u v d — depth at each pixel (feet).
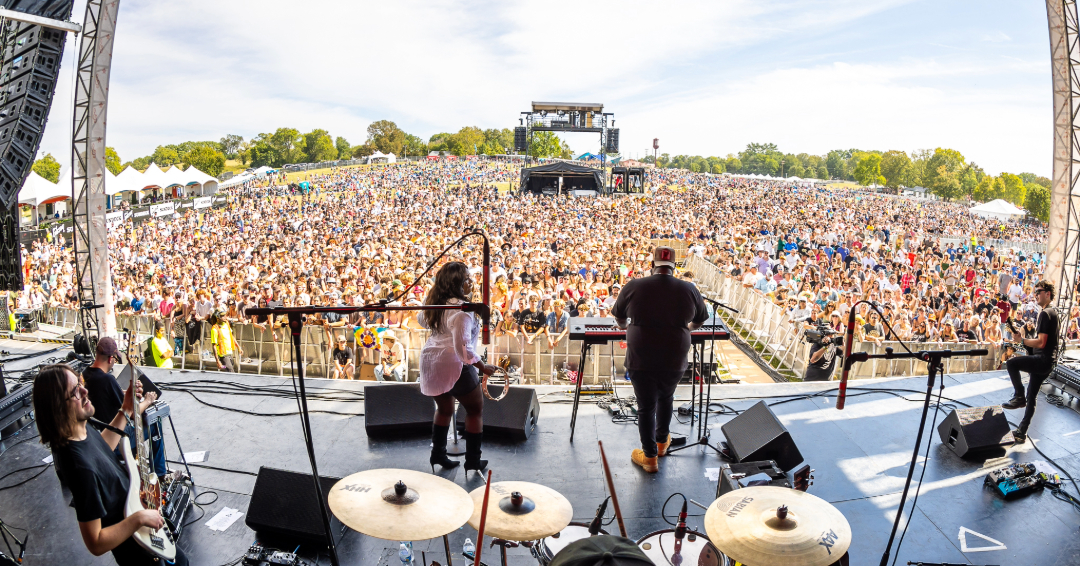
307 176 253.24
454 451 16.88
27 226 82.17
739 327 49.96
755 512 9.41
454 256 58.54
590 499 14.79
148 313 42.86
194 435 18.07
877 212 151.84
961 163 275.59
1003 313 46.55
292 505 13.11
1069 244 24.82
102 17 23.40
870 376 35.42
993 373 23.85
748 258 59.11
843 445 17.80
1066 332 25.30
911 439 18.26
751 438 16.03
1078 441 18.42
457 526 8.95
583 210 113.39
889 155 309.01
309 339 37.99
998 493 15.47
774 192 193.36
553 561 7.57
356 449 17.22
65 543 13.35
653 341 15.12
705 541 11.18
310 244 75.41
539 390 21.44
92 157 24.75
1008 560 13.02
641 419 15.78
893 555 13.09
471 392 14.80
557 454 16.92
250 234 91.20
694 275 68.03
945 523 14.25
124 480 9.55
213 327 37.88
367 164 304.71
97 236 25.34
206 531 13.60
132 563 9.91
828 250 75.66
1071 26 23.50
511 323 35.22
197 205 128.77
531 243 72.54
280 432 18.26
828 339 35.32
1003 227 135.44
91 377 13.98
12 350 35.27
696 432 18.33
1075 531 14.06
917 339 38.32
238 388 21.56
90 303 25.55
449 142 394.52
